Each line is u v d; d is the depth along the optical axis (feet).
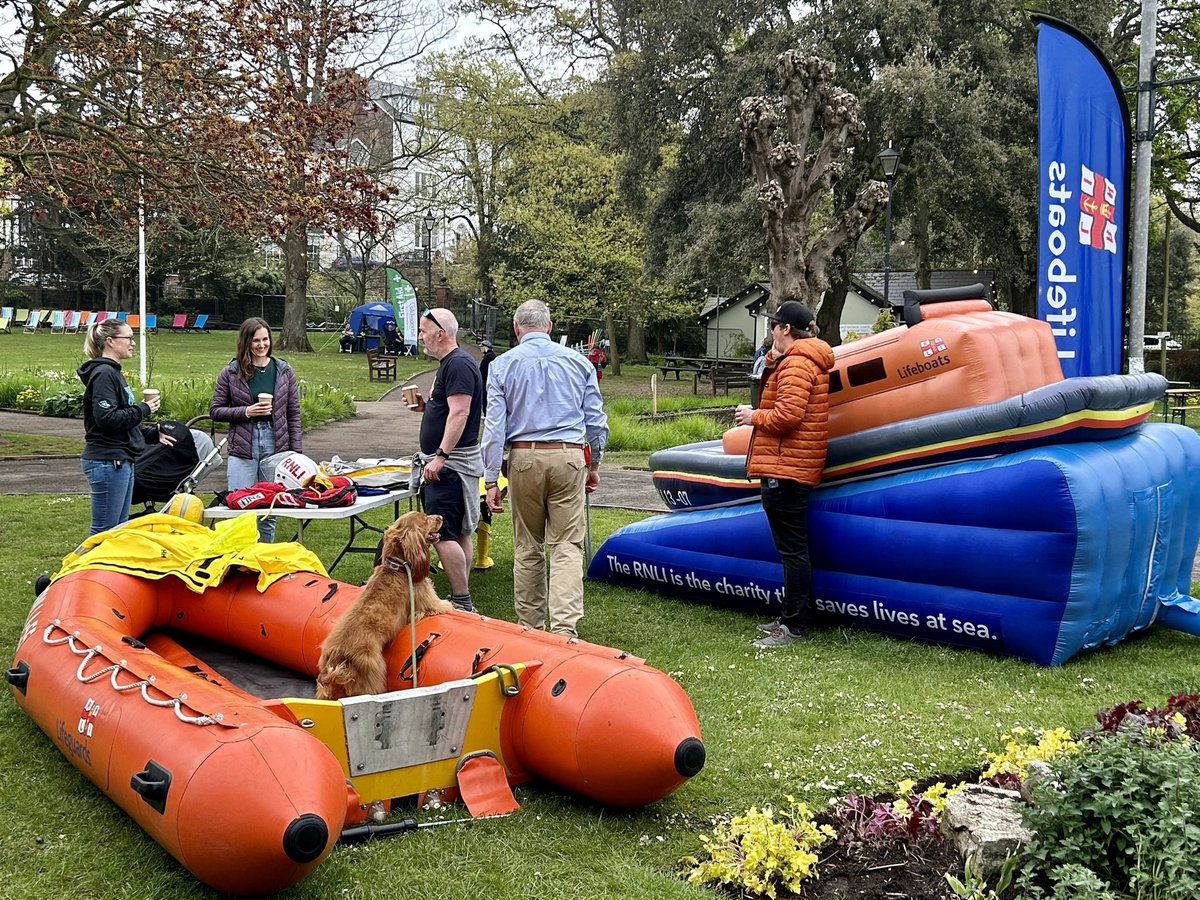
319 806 10.54
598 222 129.90
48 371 82.07
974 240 92.22
